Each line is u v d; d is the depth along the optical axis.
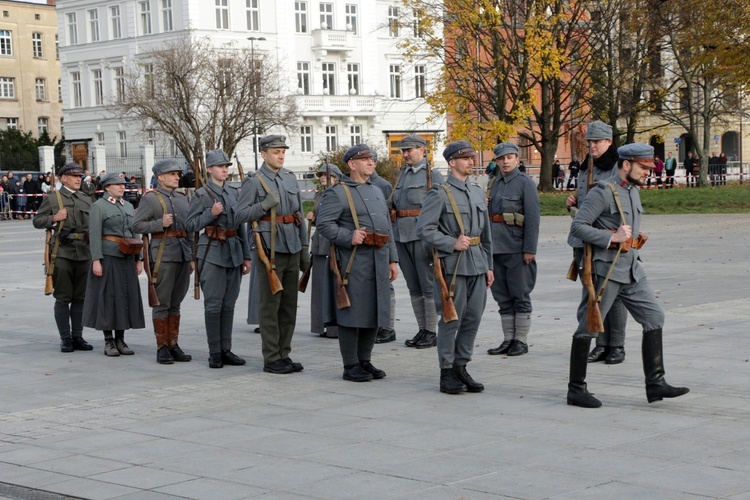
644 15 44.69
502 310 11.34
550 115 47.00
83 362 11.80
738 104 54.75
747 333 11.81
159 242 11.57
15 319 15.58
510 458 7.13
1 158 60.62
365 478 6.79
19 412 9.24
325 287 10.32
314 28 67.69
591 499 6.18
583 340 8.67
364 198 10.23
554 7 43.19
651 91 53.69
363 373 10.18
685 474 6.62
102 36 68.50
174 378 10.69
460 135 41.78
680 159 70.56
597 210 8.60
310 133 67.50
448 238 9.27
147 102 53.06
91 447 7.91
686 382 9.39
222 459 7.41
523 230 11.19
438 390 9.59
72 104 71.06
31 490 6.87
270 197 10.55
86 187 37.31
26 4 81.69
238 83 54.25
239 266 11.32
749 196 38.41
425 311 12.16
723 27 38.38
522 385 9.65
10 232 38.16
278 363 10.80
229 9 64.25
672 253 21.92
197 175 11.45
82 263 12.60
